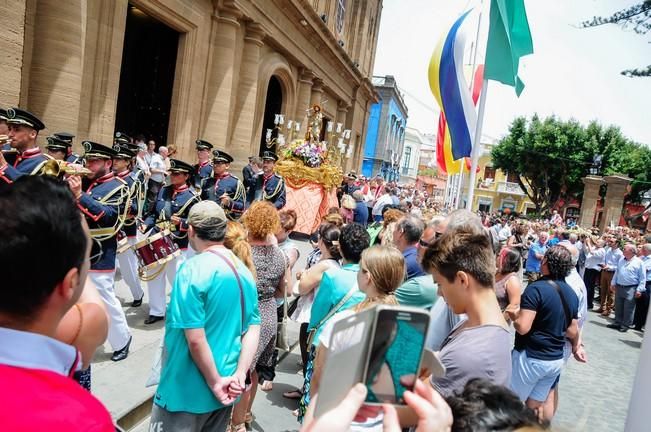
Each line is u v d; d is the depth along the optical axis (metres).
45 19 7.00
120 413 3.42
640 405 1.80
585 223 27.06
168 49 12.41
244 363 2.67
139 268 4.97
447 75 7.79
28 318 1.07
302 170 11.79
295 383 4.86
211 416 2.70
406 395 1.08
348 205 8.91
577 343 4.01
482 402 1.22
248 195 10.11
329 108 24.20
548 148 39.97
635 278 10.33
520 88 8.16
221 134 12.30
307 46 18.27
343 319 1.11
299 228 11.78
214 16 11.83
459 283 2.06
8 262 1.00
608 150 38.44
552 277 3.71
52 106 7.11
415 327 1.06
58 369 1.10
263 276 3.61
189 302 2.43
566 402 5.46
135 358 4.32
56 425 0.97
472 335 1.94
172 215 5.73
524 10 6.55
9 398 0.96
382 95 48.50
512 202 61.25
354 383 1.06
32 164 3.89
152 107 12.80
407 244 4.05
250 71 13.60
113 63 8.79
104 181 4.39
